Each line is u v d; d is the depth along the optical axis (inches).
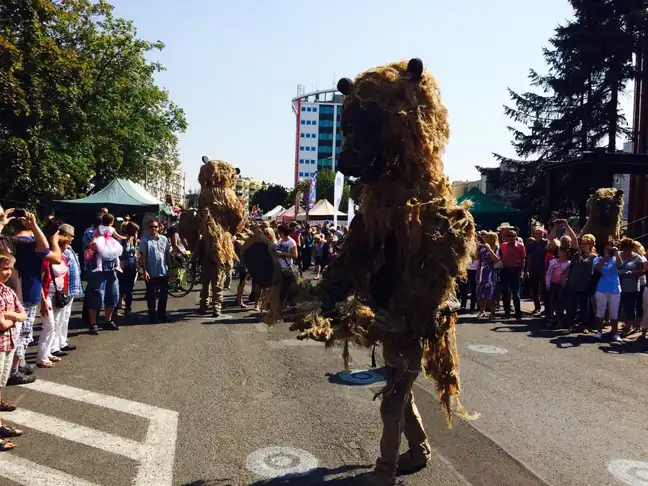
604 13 952.3
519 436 181.2
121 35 1032.8
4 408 193.2
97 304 324.5
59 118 719.1
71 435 173.5
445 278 122.2
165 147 1290.6
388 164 127.8
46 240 228.2
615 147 978.1
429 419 196.1
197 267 523.5
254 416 192.5
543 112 1065.5
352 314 121.8
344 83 131.8
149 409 198.1
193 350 290.2
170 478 145.7
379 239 128.1
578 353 307.1
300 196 1544.0
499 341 335.6
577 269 364.5
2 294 175.6
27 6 627.2
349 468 153.0
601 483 148.4
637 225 760.3
